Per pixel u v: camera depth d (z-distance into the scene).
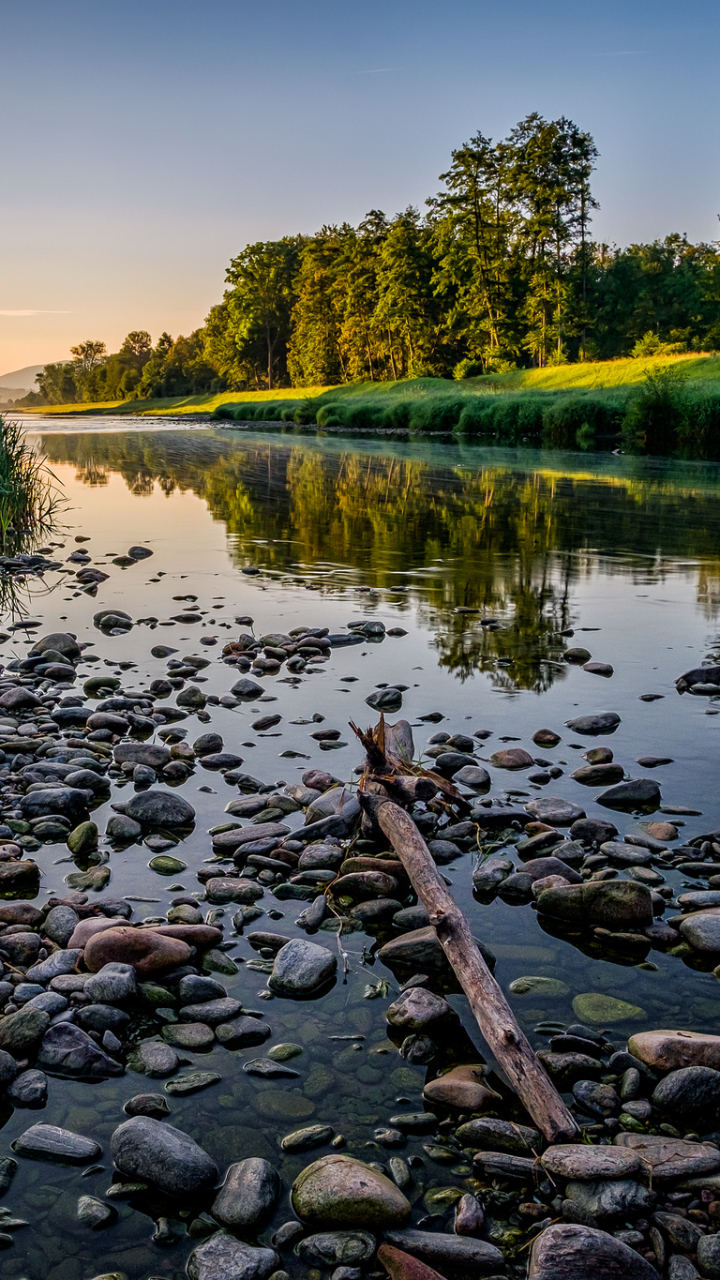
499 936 3.10
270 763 4.49
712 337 73.50
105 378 175.88
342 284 83.44
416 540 11.66
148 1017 2.70
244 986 2.84
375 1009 2.74
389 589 8.67
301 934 3.13
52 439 37.16
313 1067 2.49
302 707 5.30
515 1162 2.12
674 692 5.58
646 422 27.11
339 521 13.47
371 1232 1.96
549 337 67.88
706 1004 2.73
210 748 4.65
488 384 53.31
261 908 3.28
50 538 12.24
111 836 3.79
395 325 75.12
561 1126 2.19
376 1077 2.45
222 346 106.44
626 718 5.11
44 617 7.57
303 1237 1.97
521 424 36.72
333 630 7.05
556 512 14.13
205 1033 2.61
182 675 5.91
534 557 10.36
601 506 14.80
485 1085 2.38
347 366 87.75
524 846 3.66
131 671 6.03
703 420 25.92
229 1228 1.99
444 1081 2.38
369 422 48.12
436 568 9.74
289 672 6.01
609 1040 2.57
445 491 17.16
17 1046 2.52
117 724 4.92
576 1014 2.68
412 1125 2.26
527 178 65.19
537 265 67.25
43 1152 2.18
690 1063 2.40
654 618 7.47
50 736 4.79
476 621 7.39
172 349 148.38
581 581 9.00
